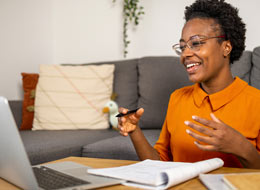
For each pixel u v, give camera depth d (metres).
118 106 2.21
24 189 0.61
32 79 2.25
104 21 2.70
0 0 2.34
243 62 1.76
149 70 2.14
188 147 1.04
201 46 0.97
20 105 2.18
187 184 0.62
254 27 2.11
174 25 2.40
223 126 0.71
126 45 2.59
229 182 0.56
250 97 1.01
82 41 2.81
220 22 0.99
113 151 1.55
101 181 0.62
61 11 2.89
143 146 1.02
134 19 2.55
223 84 1.03
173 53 2.43
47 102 2.12
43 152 1.41
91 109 2.12
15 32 2.49
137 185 0.61
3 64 2.37
